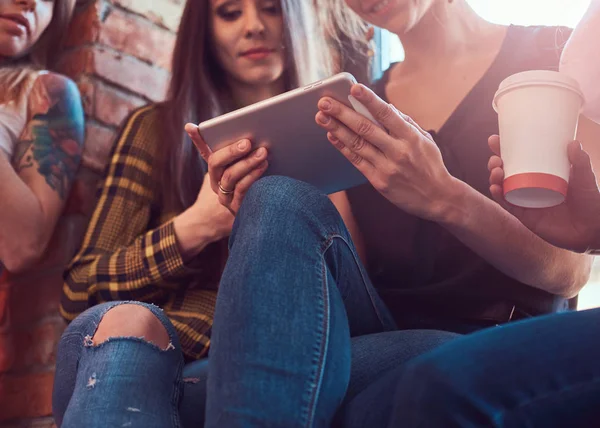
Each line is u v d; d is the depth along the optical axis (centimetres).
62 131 137
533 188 66
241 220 66
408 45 112
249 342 55
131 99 151
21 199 128
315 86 73
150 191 119
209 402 55
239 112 78
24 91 141
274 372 54
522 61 100
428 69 111
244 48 126
